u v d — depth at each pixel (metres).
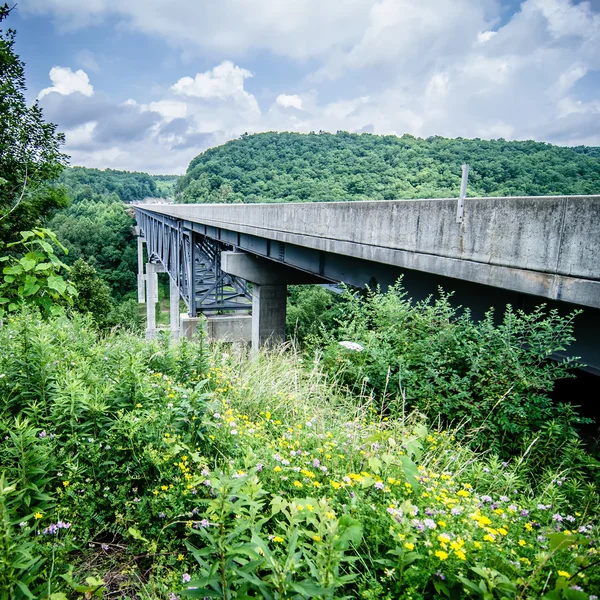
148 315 48.12
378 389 5.69
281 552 2.00
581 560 1.96
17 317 4.32
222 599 1.69
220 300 26.81
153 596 2.09
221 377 4.87
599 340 4.82
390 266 8.60
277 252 13.96
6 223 14.33
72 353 3.95
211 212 20.92
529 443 4.33
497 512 2.55
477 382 4.99
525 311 5.79
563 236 4.39
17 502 2.18
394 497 2.51
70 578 1.89
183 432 3.11
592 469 4.09
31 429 2.40
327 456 3.06
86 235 79.62
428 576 1.90
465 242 5.72
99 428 2.94
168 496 2.50
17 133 14.59
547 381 4.67
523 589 1.82
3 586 1.67
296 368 6.17
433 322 6.11
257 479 2.26
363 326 6.79
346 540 1.95
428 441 4.04
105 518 2.60
